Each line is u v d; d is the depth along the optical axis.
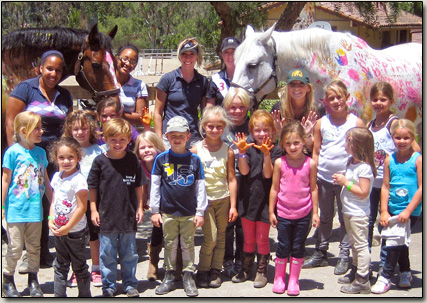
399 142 3.91
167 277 3.92
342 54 5.09
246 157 4.01
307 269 4.45
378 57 5.45
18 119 3.77
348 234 3.98
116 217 3.73
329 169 4.34
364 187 3.82
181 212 3.85
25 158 3.79
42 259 4.47
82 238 3.62
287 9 8.19
